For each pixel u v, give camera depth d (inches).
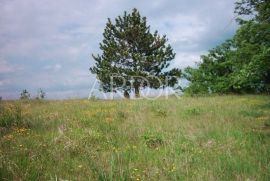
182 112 584.4
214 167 286.4
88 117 512.7
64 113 540.1
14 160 284.0
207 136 404.5
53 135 382.9
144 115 548.4
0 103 685.9
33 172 263.0
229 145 359.6
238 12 613.9
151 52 1347.2
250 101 754.2
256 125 469.7
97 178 255.4
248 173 271.4
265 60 640.4
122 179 253.3
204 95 1056.8
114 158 305.6
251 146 360.8
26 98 801.6
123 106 668.7
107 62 1293.1
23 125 435.8
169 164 296.0
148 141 377.4
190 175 271.7
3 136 374.3
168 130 442.6
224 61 1112.2
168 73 1315.2
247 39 674.2
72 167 283.6
